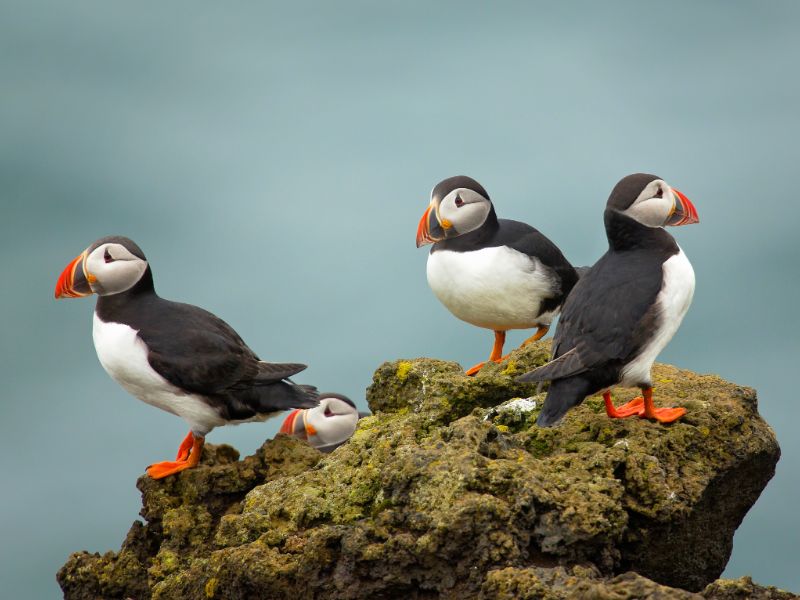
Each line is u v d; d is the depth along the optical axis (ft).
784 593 32.07
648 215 39.19
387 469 35.40
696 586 38.27
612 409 39.37
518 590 30.96
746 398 40.60
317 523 37.11
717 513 38.42
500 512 32.68
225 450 45.80
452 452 34.71
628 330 37.14
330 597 34.27
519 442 38.17
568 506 33.37
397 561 33.45
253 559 35.55
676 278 38.27
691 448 37.91
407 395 46.50
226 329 44.55
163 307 44.42
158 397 43.78
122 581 40.93
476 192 51.88
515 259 51.11
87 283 44.09
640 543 35.65
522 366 44.73
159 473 42.78
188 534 40.91
